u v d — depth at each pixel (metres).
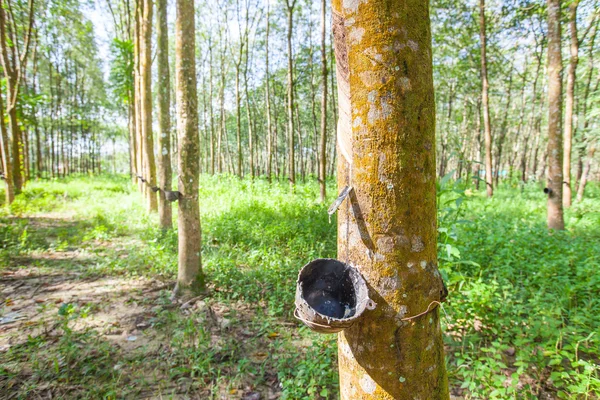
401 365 1.27
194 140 4.15
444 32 15.25
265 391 2.64
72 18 14.65
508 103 18.42
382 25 1.20
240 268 5.11
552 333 2.83
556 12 6.66
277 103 26.39
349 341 1.35
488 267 4.39
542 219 8.02
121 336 3.37
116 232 7.27
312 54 18.03
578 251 4.99
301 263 5.06
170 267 5.07
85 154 35.12
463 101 21.80
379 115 1.22
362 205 1.28
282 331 3.38
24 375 2.75
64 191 13.93
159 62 6.57
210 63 21.47
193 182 4.20
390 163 1.23
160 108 6.88
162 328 3.50
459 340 3.10
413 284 1.27
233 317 3.67
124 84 14.75
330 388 2.55
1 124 9.55
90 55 23.34
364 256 1.29
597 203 10.69
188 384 2.67
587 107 11.62
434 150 1.34
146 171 9.30
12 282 4.69
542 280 3.91
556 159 6.84
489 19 13.52
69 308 3.22
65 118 25.44
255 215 7.80
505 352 2.98
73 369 2.81
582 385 2.23
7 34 13.34
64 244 6.11
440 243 3.64
